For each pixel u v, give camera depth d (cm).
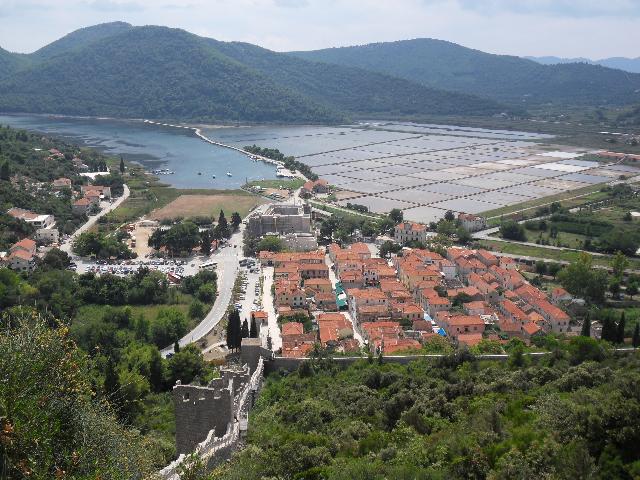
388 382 17800
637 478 9400
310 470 11081
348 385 17625
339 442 12581
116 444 7719
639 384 11844
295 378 18975
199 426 12825
